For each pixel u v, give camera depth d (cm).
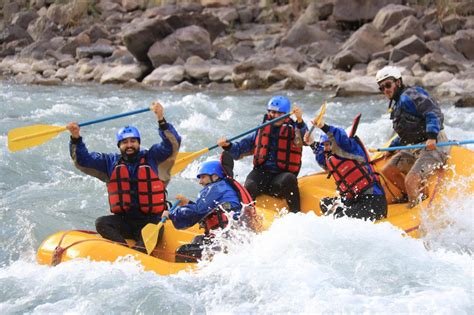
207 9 4928
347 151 1241
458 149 1307
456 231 1227
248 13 4841
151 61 4044
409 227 1218
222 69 3800
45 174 1745
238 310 921
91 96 3159
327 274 995
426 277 1004
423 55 3675
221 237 1099
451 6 4109
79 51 4506
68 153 1898
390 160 1337
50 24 5100
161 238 1188
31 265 1112
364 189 1238
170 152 1173
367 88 3186
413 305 909
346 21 4378
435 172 1275
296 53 3922
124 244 1141
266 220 1219
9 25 5259
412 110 1270
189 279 1019
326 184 1368
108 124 2294
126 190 1160
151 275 1032
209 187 1126
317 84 3525
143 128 2262
